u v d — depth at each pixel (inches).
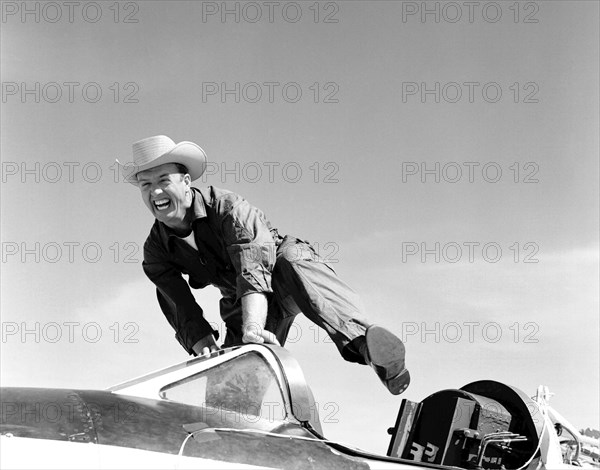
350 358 236.8
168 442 159.3
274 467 165.9
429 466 184.1
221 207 243.0
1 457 142.2
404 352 226.8
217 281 257.3
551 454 214.2
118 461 150.1
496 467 215.2
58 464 144.7
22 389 173.5
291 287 240.5
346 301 238.8
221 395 183.9
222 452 163.2
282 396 186.5
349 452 180.4
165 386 181.6
